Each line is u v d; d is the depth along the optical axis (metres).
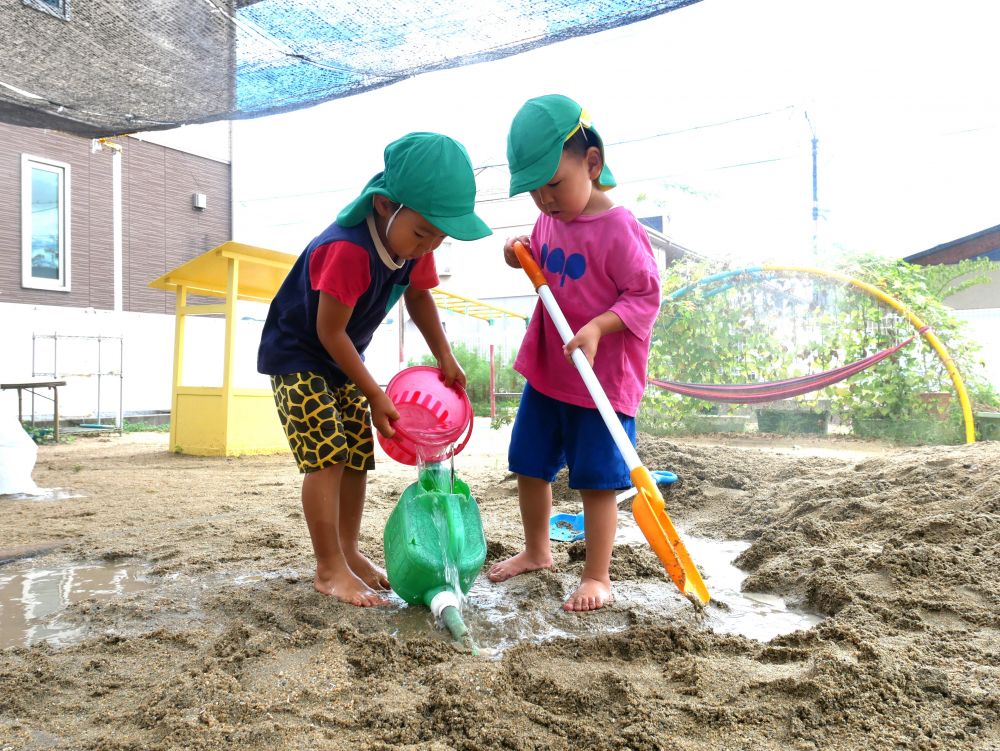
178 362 7.39
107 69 4.73
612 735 1.45
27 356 9.96
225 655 1.86
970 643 1.91
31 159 9.96
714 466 4.71
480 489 4.63
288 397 2.44
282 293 2.56
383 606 2.29
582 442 2.47
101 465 6.17
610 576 2.63
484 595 2.40
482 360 14.97
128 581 2.60
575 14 4.07
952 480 3.30
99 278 10.80
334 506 2.41
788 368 8.01
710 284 8.17
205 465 6.21
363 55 4.57
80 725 1.51
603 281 2.52
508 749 1.40
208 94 5.15
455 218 2.21
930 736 1.44
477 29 4.28
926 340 7.04
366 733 1.46
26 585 2.56
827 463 4.75
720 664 1.79
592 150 2.47
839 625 1.96
